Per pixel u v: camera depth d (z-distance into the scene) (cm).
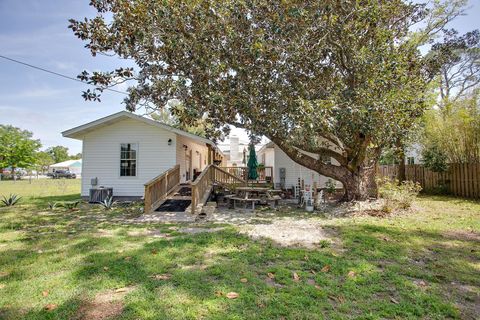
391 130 752
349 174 974
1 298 287
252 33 714
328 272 360
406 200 839
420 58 990
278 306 270
